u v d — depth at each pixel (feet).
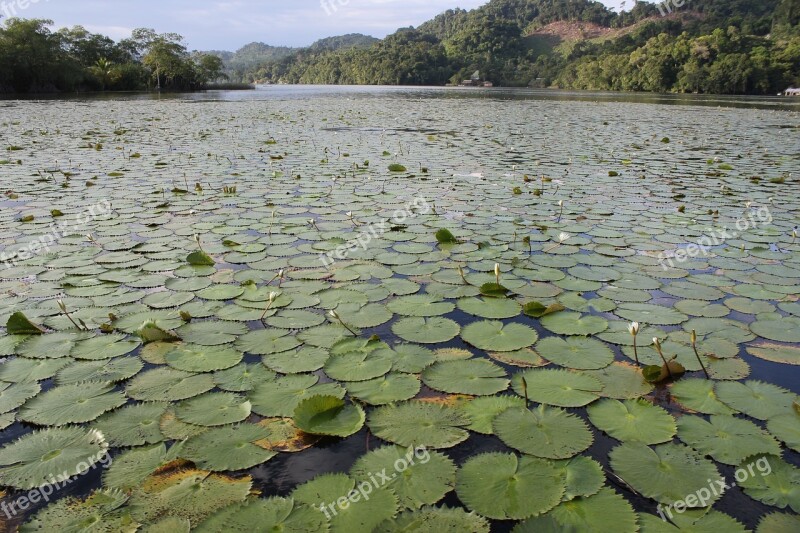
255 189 18.60
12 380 6.95
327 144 31.94
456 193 18.33
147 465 5.44
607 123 49.01
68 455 5.58
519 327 8.49
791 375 7.22
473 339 8.16
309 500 4.98
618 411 6.40
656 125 46.88
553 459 5.57
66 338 8.01
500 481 5.25
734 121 51.11
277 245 12.43
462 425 6.13
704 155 28.22
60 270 10.67
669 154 28.53
